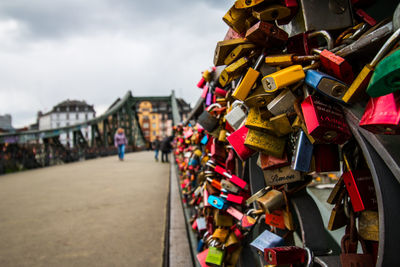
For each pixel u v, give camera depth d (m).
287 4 0.70
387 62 0.38
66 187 6.87
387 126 0.46
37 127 124.62
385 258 0.52
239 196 1.33
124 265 2.38
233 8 0.79
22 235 3.30
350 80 0.61
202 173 1.94
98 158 23.08
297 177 0.82
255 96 0.79
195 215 2.97
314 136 0.62
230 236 1.38
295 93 0.73
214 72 1.57
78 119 109.44
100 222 3.70
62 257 2.62
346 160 0.70
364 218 0.65
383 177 0.54
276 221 0.95
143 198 5.20
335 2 0.69
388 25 0.48
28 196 5.80
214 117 1.52
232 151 1.37
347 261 0.64
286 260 0.75
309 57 0.66
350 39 0.66
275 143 0.83
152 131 106.31
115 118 36.47
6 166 11.30
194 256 2.27
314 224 0.84
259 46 0.81
